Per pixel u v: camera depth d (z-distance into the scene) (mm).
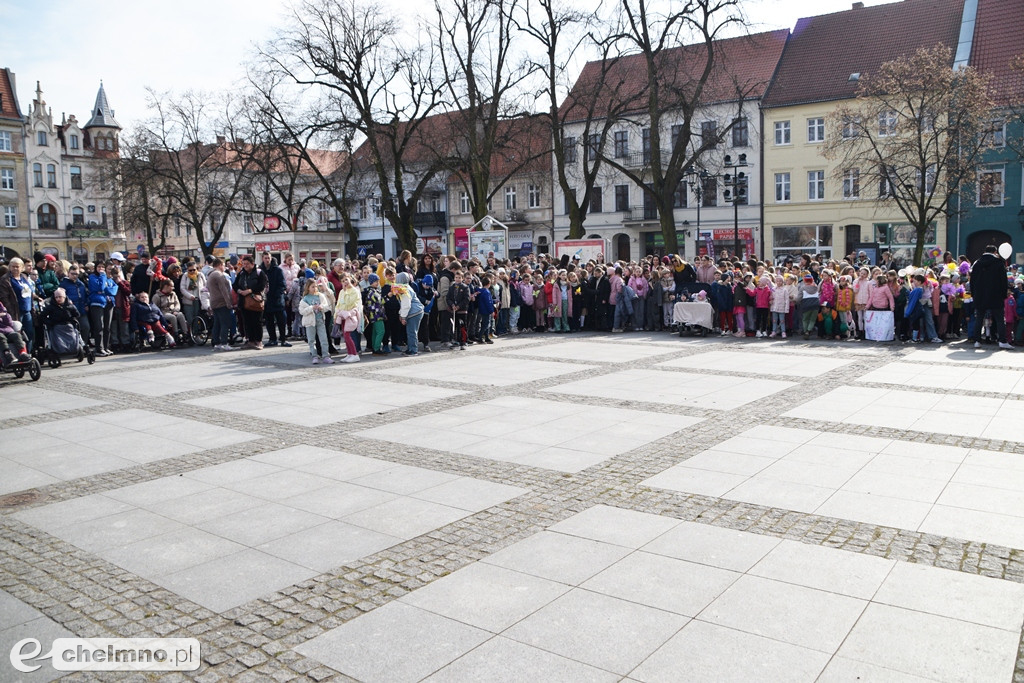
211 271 18766
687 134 30938
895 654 3863
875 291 17125
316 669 3842
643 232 52719
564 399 10758
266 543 5547
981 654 3854
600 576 4840
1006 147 39375
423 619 4332
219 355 16625
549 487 6699
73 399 11445
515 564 5055
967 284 17891
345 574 4977
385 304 16469
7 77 74250
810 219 46750
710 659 3848
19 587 4891
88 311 16391
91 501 6594
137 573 5074
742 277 18797
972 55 42281
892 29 46906
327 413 10070
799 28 50656
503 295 20250
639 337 19344
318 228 63750
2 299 13078
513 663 3850
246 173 50594
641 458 7566
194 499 6594
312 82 35625
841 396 10617
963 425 8742
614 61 31859
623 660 3854
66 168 77375
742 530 5582
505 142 34062
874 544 5281
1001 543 5270
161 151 49375
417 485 6844
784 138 47438
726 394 10906
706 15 29750
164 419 9898
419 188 36656
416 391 11656
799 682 3629
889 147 33906
